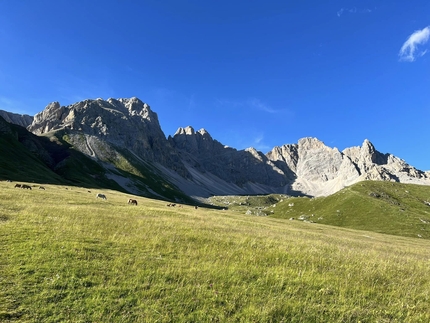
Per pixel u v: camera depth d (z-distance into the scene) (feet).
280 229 128.16
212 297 35.55
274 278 43.65
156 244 57.26
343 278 47.39
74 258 43.65
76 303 31.42
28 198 122.11
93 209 109.29
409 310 37.29
